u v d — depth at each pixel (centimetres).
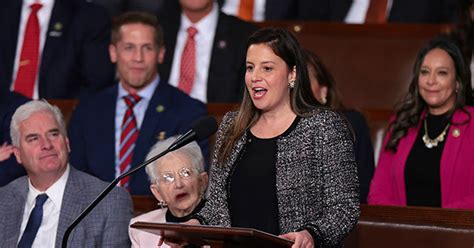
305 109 1346
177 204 1588
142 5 2619
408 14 2455
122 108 2023
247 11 2581
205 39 2316
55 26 2341
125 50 2022
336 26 2316
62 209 1670
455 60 1812
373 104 2252
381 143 2062
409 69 2245
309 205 1313
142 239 1619
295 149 1325
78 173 1720
